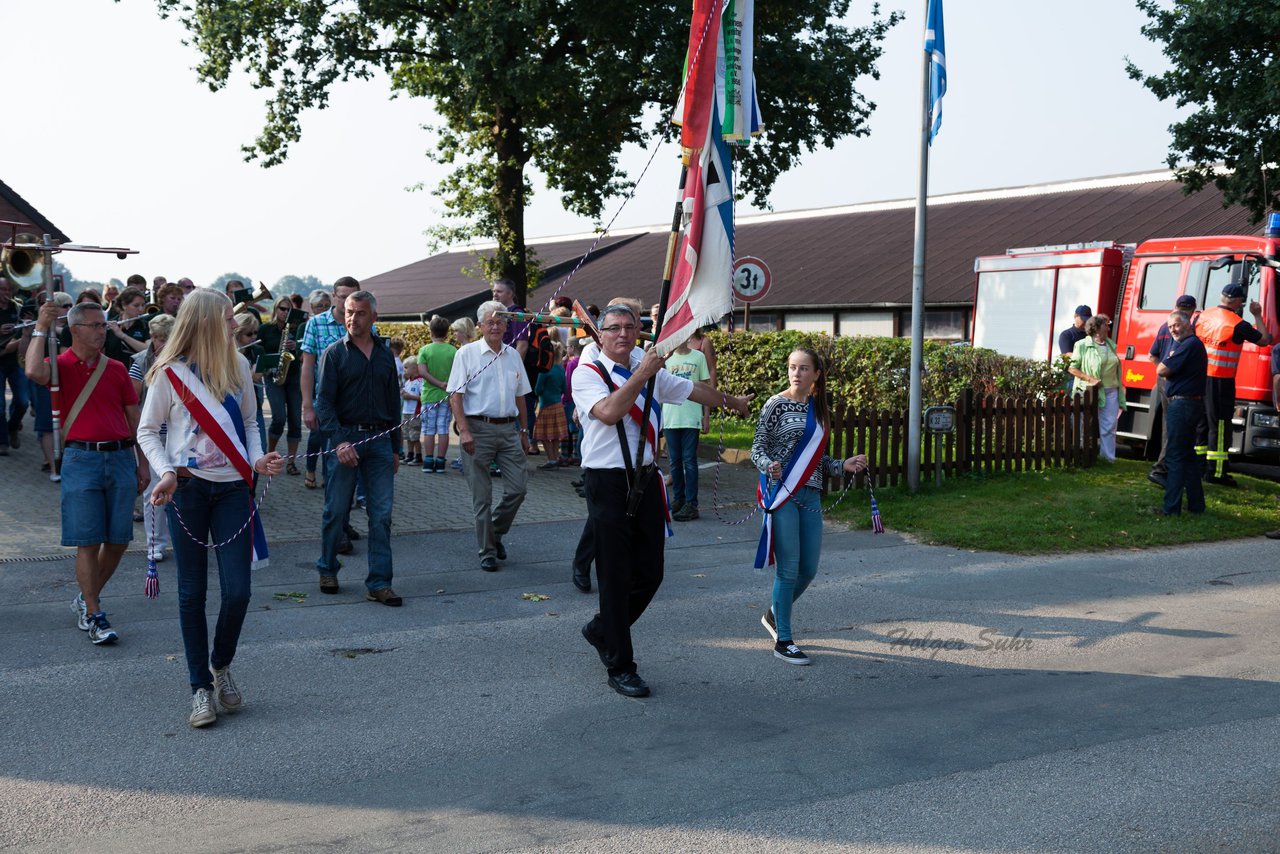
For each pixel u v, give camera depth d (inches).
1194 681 240.2
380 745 200.8
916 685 238.2
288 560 353.1
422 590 322.0
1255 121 776.9
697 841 161.3
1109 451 553.9
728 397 249.0
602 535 230.7
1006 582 339.0
